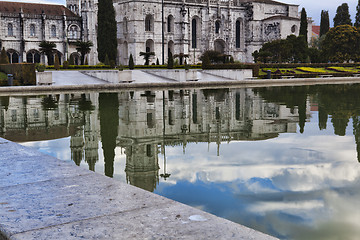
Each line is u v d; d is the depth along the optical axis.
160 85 48.09
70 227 4.45
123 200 5.41
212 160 11.40
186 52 119.56
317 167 10.38
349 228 6.22
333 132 16.06
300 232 6.11
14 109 24.33
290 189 8.47
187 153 12.35
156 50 114.75
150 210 5.00
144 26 111.69
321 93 36.47
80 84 45.38
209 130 16.83
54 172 7.04
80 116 21.16
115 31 88.94
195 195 8.09
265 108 24.70
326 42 111.62
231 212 7.05
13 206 5.17
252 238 4.08
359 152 12.17
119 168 10.47
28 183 6.32
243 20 133.62
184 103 27.88
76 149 13.01
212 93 37.50
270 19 131.50
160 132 16.34
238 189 8.50
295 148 12.99
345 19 128.62
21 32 99.56
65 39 104.88
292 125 18.03
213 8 125.50
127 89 43.62
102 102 28.73
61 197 5.57
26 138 15.09
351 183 8.88
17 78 47.41
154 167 10.59
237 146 13.49
